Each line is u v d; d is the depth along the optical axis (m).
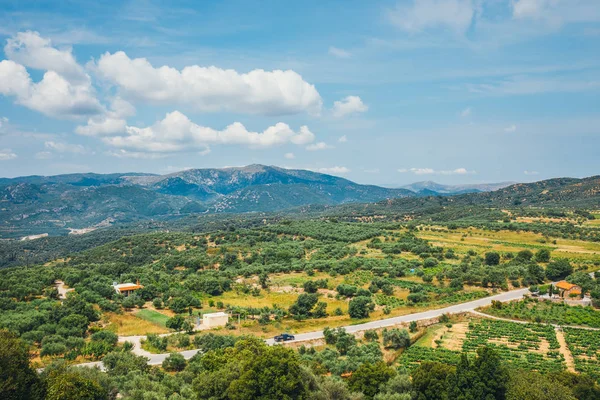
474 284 184.75
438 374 79.69
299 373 73.50
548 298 165.50
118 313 151.62
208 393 73.06
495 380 74.81
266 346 95.06
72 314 129.00
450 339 129.88
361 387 82.62
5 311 132.00
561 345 124.56
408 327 137.62
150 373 89.19
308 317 148.62
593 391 76.38
